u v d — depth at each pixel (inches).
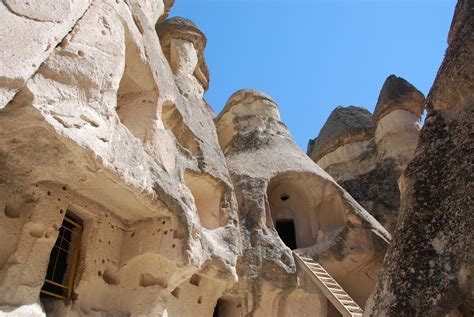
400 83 792.9
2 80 155.2
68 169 214.5
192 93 451.5
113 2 254.8
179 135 370.9
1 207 209.9
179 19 518.6
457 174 177.2
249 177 470.6
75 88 201.0
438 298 152.4
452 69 210.2
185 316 304.0
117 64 234.1
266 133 568.4
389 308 159.5
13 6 169.2
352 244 434.6
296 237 495.2
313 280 389.7
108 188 237.8
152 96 305.9
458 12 241.4
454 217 166.7
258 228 418.0
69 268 241.8
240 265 384.5
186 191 296.8
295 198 522.0
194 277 323.9
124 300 264.4
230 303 393.4
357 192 732.0
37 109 176.2
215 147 411.5
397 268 168.7
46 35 176.2
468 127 187.2
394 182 699.4
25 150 201.0
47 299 223.9
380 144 777.6
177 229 267.9
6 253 206.5
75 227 253.9
